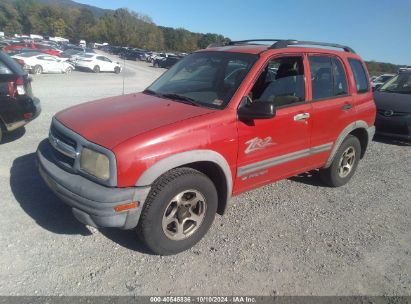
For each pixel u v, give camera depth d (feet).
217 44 16.33
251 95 12.07
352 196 16.52
